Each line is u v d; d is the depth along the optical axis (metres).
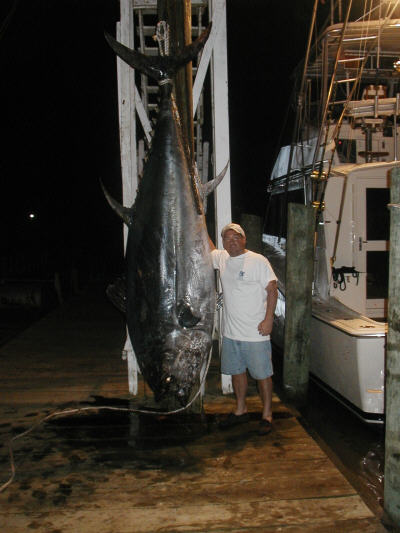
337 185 4.84
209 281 2.89
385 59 5.64
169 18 3.22
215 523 2.32
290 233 4.46
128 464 2.89
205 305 2.87
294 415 3.85
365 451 3.71
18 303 10.63
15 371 4.99
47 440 3.22
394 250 2.50
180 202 2.84
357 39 4.98
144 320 2.87
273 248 7.10
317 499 2.52
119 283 3.17
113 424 3.48
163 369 2.84
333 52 5.41
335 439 3.91
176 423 3.50
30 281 12.31
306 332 4.52
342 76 5.93
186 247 2.82
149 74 2.90
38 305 10.66
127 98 3.67
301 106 6.00
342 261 4.85
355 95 6.27
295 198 6.31
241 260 3.36
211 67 3.86
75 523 2.32
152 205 2.86
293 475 2.76
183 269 2.81
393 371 2.50
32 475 2.76
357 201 4.81
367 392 3.85
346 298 4.84
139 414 3.67
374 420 3.86
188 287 2.82
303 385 4.56
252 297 3.33
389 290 2.55
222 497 2.54
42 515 2.39
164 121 2.88
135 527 2.29
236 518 2.36
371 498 3.03
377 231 4.91
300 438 3.25
